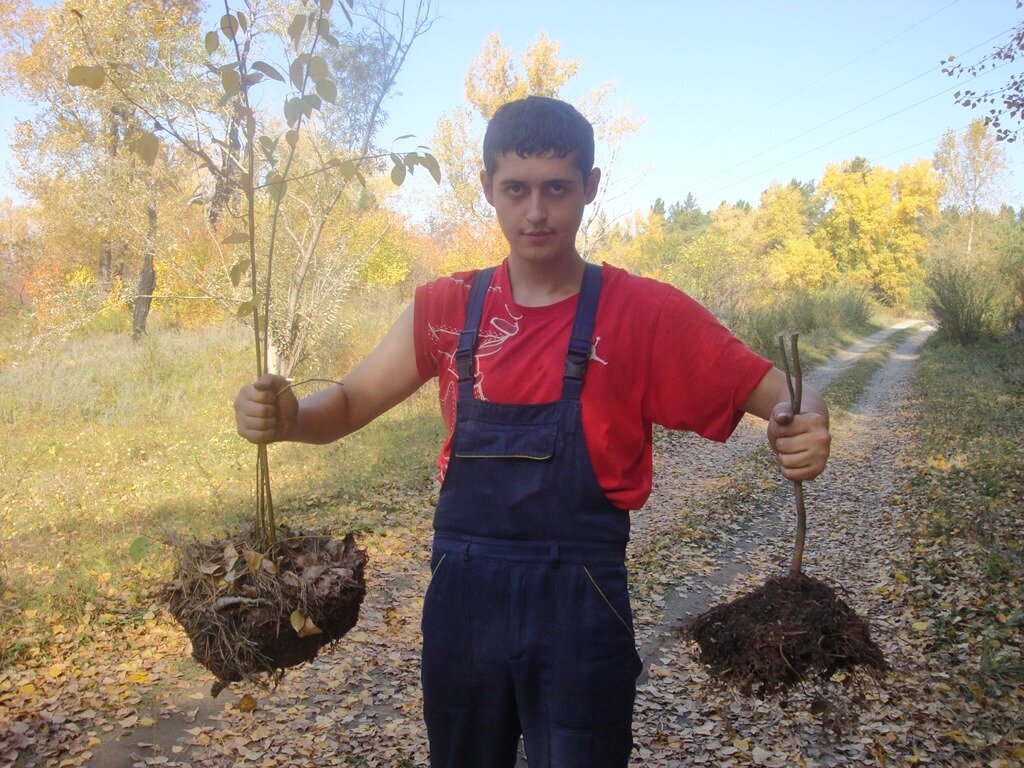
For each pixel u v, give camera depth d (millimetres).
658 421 1988
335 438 2188
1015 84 14258
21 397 12992
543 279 1983
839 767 4262
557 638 1861
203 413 13289
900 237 57875
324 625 2111
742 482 11375
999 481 9703
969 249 45625
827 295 41688
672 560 8023
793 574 1940
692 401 1928
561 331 1938
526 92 26406
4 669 5055
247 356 16703
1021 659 5227
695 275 29625
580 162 1919
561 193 1902
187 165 12750
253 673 2088
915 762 4254
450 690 1953
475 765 1989
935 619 6062
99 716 4672
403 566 7316
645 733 4664
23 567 6551
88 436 11742
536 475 1885
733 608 1952
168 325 21078
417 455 11195
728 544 8711
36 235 27328
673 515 9773
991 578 6645
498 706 1937
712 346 1910
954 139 55594
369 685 5207
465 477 1952
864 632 1885
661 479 11914
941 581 6828
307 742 4520
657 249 41656
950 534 8023
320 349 15664
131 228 13117
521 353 1944
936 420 15016
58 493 8805
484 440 1929
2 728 4465
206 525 7844
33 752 4305
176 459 10883
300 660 2150
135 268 22141
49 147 17031
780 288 53000
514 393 1930
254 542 2168
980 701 4836
